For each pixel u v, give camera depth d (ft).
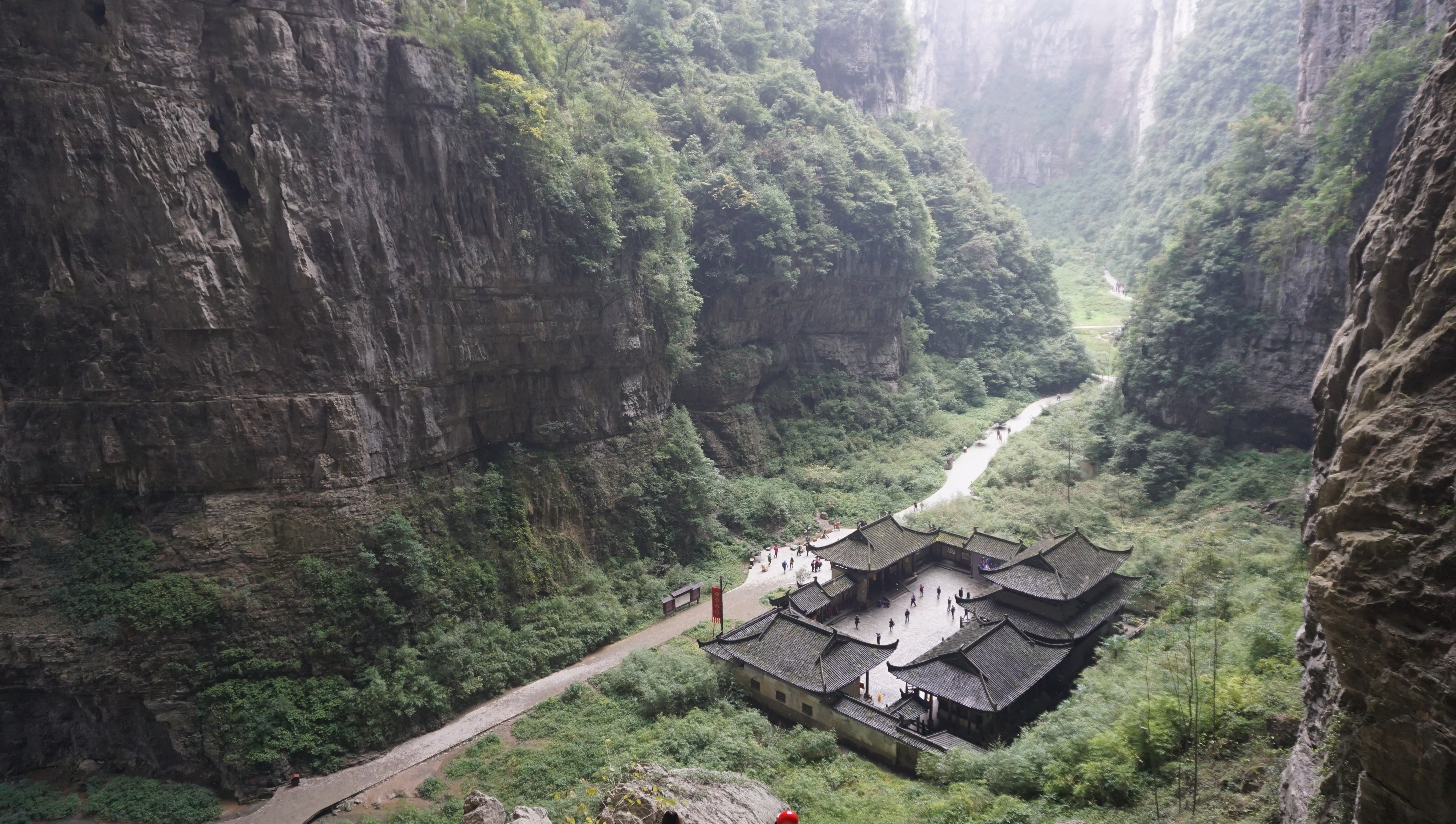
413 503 131.95
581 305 158.30
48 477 109.40
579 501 161.48
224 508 113.91
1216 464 190.19
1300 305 179.01
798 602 142.61
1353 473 42.93
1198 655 95.76
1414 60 156.97
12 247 105.19
